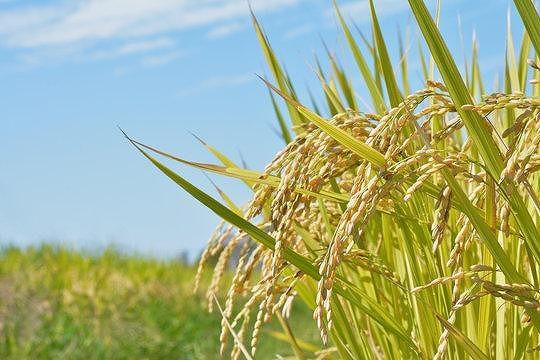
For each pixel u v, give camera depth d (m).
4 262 13.22
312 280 2.88
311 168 2.04
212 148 2.82
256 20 3.01
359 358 2.61
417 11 1.94
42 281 12.32
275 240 2.19
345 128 2.22
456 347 2.37
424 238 2.45
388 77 2.53
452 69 1.95
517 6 1.91
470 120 1.95
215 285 2.64
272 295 2.13
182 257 17.73
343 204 2.65
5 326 9.76
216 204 2.16
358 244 2.60
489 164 1.97
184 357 10.05
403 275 2.72
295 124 3.02
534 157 1.87
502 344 2.40
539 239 2.01
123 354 9.48
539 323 2.01
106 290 12.84
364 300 2.57
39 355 8.90
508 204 1.98
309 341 10.96
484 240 1.98
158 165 2.15
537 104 1.87
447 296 2.42
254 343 2.21
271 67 3.03
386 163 1.98
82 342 9.56
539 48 1.92
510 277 2.00
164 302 13.23
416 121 2.05
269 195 2.22
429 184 2.17
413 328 2.59
